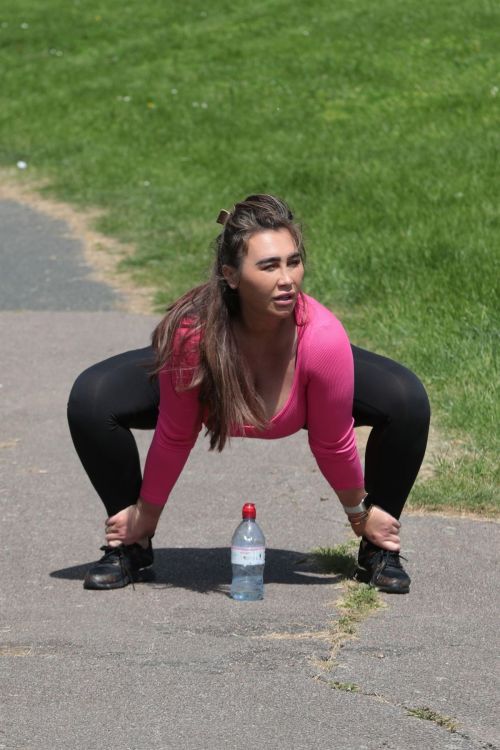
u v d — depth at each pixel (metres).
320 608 9.91
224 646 9.14
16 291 23.00
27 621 9.69
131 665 8.83
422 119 35.00
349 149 32.34
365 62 42.16
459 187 27.23
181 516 12.23
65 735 7.86
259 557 10.23
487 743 7.72
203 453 14.18
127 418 10.38
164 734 7.86
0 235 27.98
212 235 25.77
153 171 32.53
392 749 7.64
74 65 47.94
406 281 20.44
